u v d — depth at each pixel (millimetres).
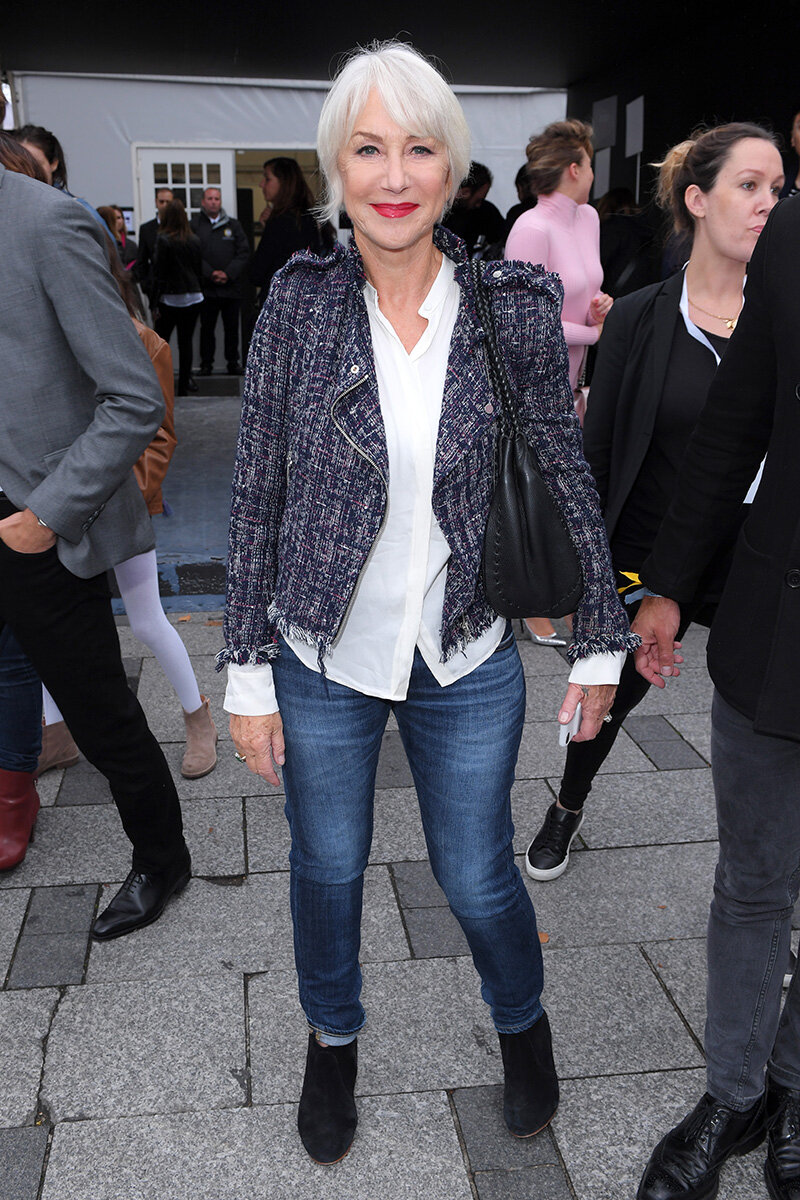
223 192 12188
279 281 1550
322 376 1512
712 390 1721
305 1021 2209
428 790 1721
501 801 1701
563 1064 2102
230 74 10695
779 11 6863
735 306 2213
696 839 2869
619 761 3281
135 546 2367
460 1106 1999
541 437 1582
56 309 2082
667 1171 1785
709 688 3793
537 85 10906
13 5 7621
